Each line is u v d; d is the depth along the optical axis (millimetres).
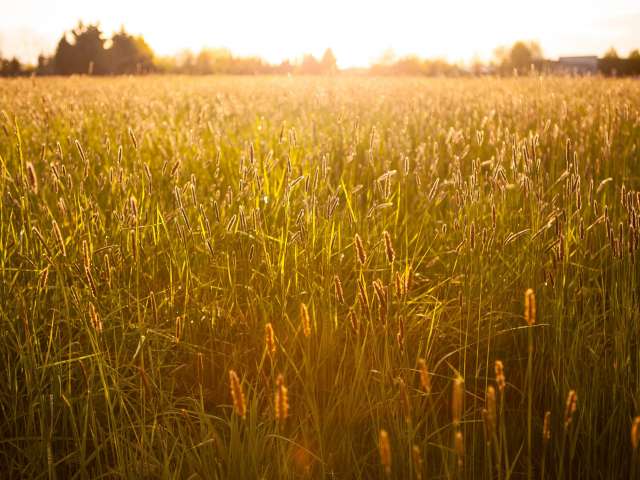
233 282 2836
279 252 2859
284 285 2770
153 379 2291
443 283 2834
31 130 5895
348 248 3127
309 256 2801
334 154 4922
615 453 2080
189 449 2055
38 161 4277
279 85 14867
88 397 2080
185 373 2605
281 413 1397
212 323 2611
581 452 2184
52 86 12984
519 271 2895
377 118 7625
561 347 2350
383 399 2102
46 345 2613
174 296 2797
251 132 6371
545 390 2365
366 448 2215
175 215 3025
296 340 2518
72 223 3080
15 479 2166
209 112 8258
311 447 2143
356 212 3348
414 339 2592
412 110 7609
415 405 2207
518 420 2328
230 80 18391
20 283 2807
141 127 5758
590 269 2857
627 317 2475
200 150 4660
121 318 2416
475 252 2764
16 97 8555
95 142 5488
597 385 2207
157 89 13016
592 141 5430
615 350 2350
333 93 10695
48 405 2311
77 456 2203
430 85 14352
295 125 6699
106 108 7777
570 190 2906
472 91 11555
